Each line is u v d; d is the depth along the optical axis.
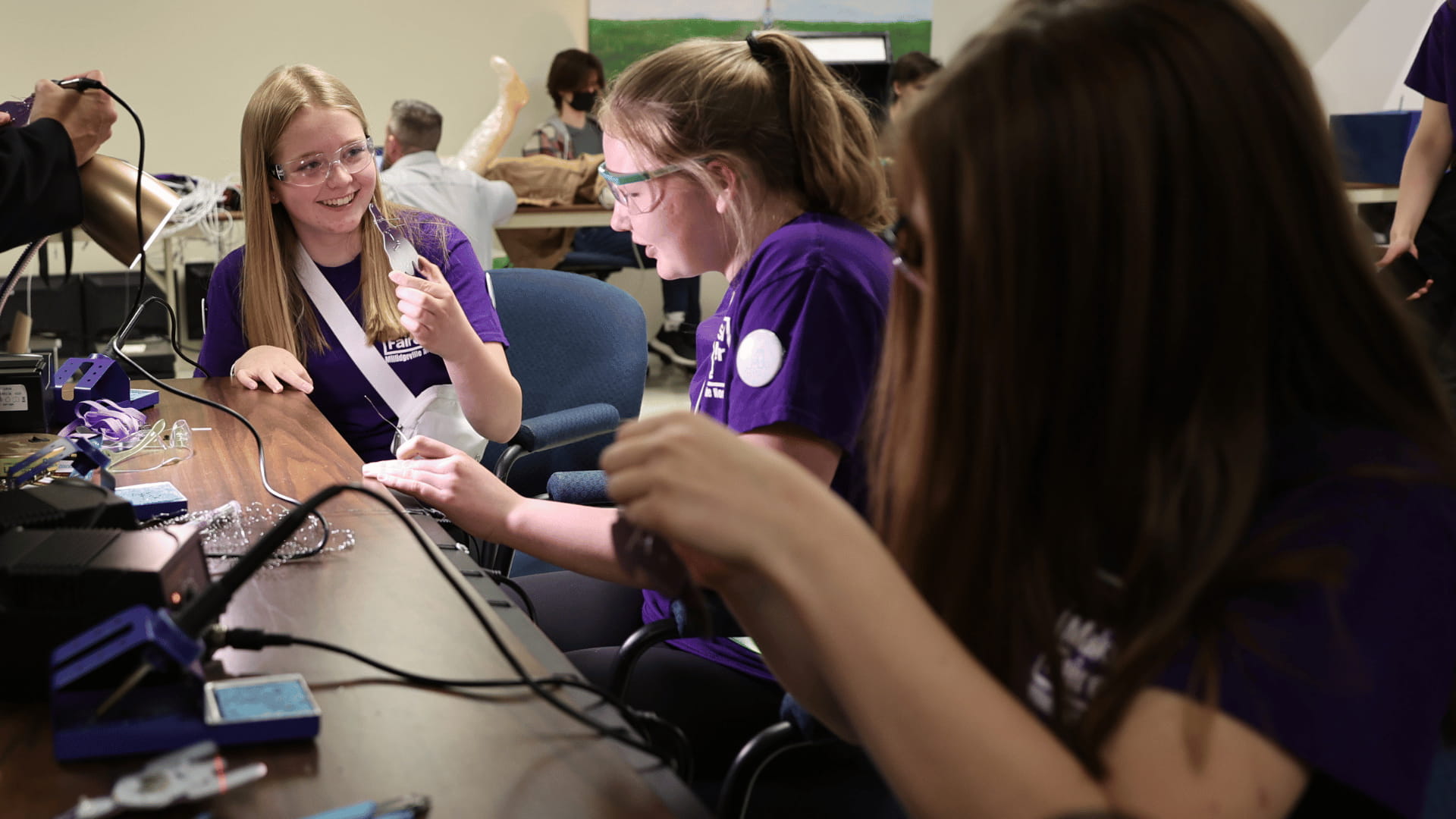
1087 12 0.55
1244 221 0.53
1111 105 0.53
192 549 0.75
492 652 0.78
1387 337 0.56
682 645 1.28
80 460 1.15
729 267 1.26
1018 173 0.54
